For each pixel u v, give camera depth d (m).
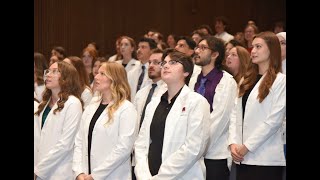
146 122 3.79
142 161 3.69
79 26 10.23
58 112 4.39
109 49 10.57
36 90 5.52
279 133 3.78
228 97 4.29
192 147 3.53
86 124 4.11
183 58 3.74
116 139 3.97
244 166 3.81
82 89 5.12
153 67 4.79
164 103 3.78
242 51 4.76
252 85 3.92
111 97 4.12
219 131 4.25
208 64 4.47
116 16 10.62
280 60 3.84
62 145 4.30
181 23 11.12
